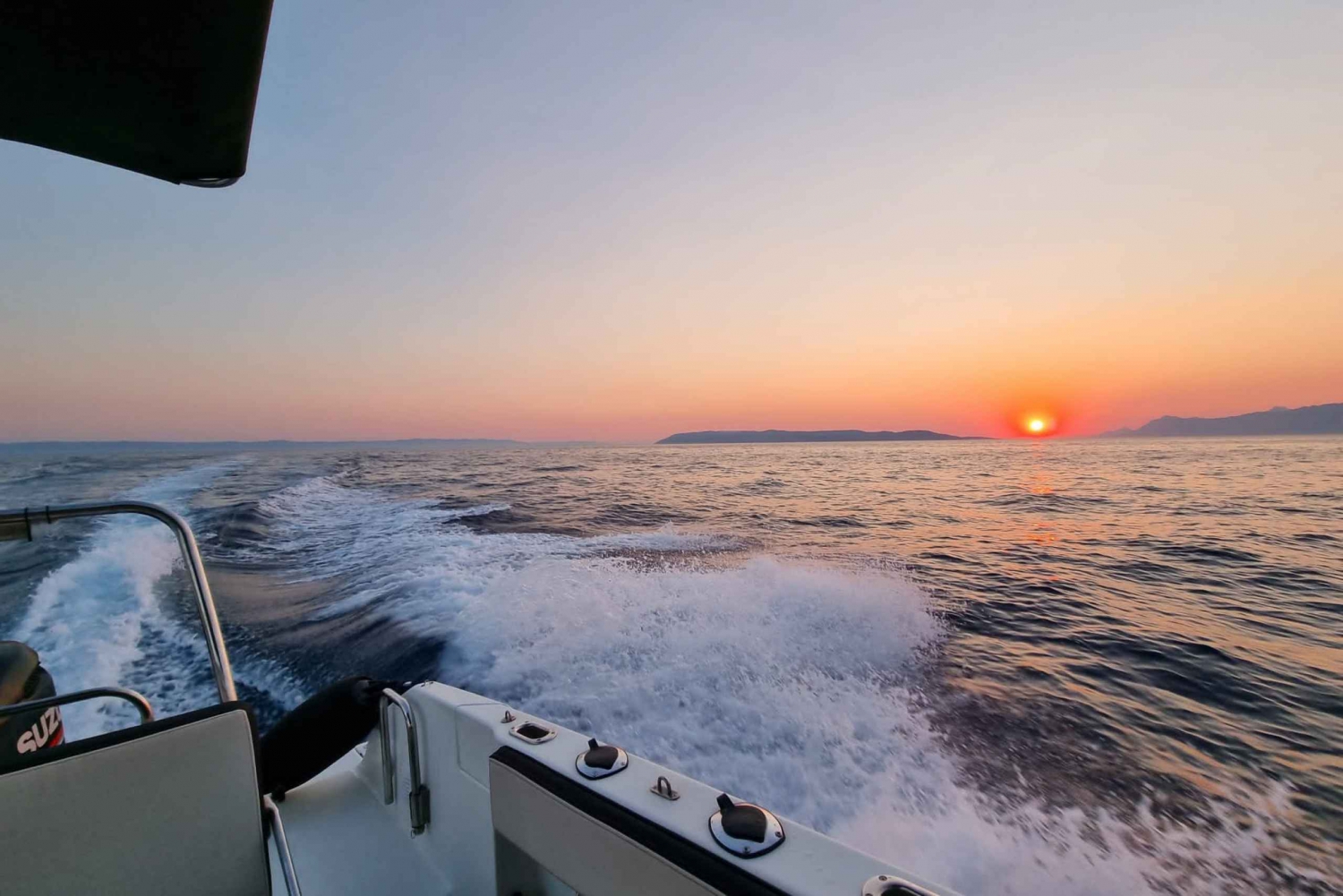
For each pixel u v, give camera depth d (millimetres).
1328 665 5395
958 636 5938
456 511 13547
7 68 1222
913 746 3797
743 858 975
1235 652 5703
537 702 4223
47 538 9203
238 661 4938
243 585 7270
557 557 8703
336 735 2066
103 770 1168
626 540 10422
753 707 4184
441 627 5547
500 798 1397
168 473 19453
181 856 1249
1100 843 2986
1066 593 7820
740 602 6426
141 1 1065
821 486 22266
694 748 3693
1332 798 3357
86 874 1135
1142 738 3992
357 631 5551
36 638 5371
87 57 1201
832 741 3807
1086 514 15398
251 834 1357
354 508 14008
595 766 1295
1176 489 21750
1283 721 4312
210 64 1227
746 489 21031
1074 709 4383
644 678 4559
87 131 1435
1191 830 3092
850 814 3164
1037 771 3580
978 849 2932
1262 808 3277
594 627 5516
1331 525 13594
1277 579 8812
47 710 1776
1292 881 2760
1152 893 2688
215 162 1576
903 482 24703
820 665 4957
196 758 1284
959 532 12617
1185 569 9367
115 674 4703
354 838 1879
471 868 1635
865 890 884
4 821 1062
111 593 6645
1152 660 5461
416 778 1848
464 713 1685
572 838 1182
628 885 1060
